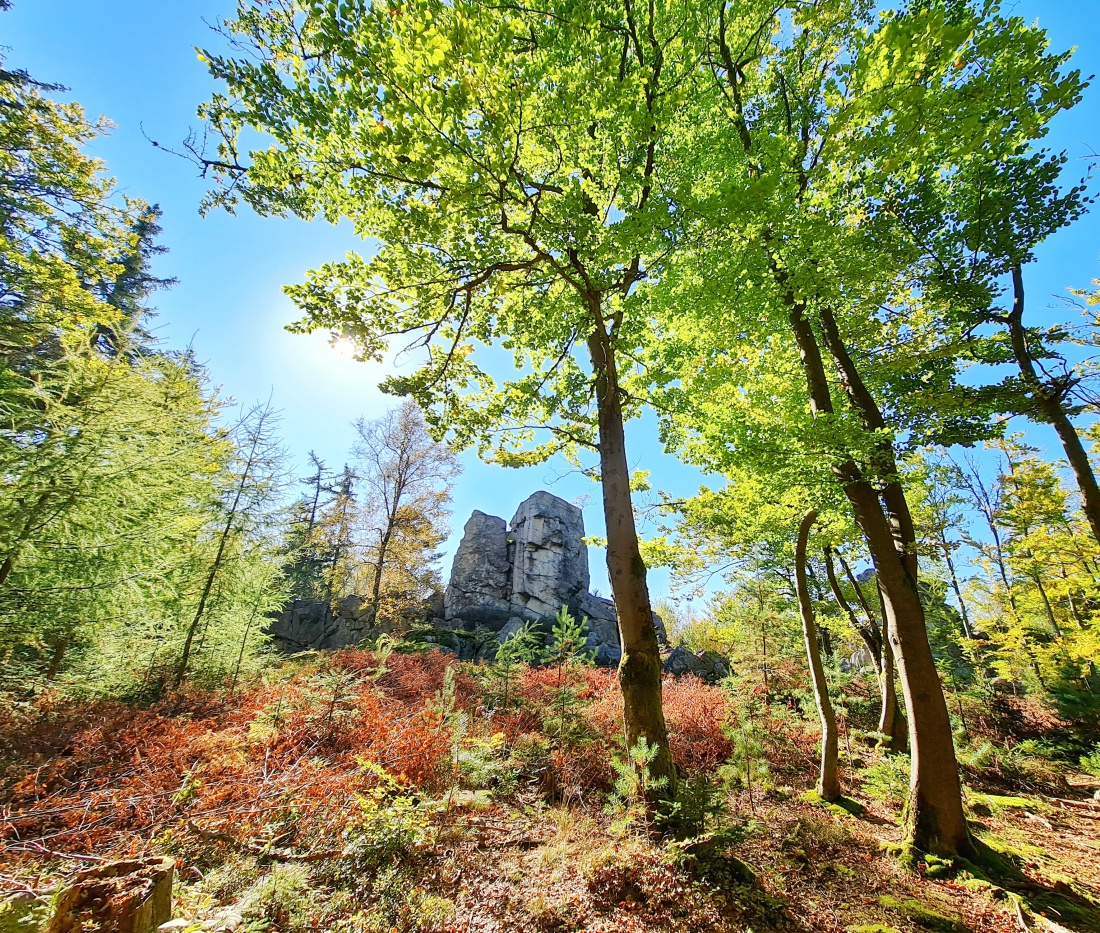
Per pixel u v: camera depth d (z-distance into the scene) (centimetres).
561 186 605
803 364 827
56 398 724
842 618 1345
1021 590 1916
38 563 651
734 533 952
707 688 1388
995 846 611
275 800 488
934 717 613
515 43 488
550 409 897
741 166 646
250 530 1291
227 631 1234
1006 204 700
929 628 1534
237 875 385
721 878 461
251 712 778
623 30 582
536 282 748
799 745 1059
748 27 773
